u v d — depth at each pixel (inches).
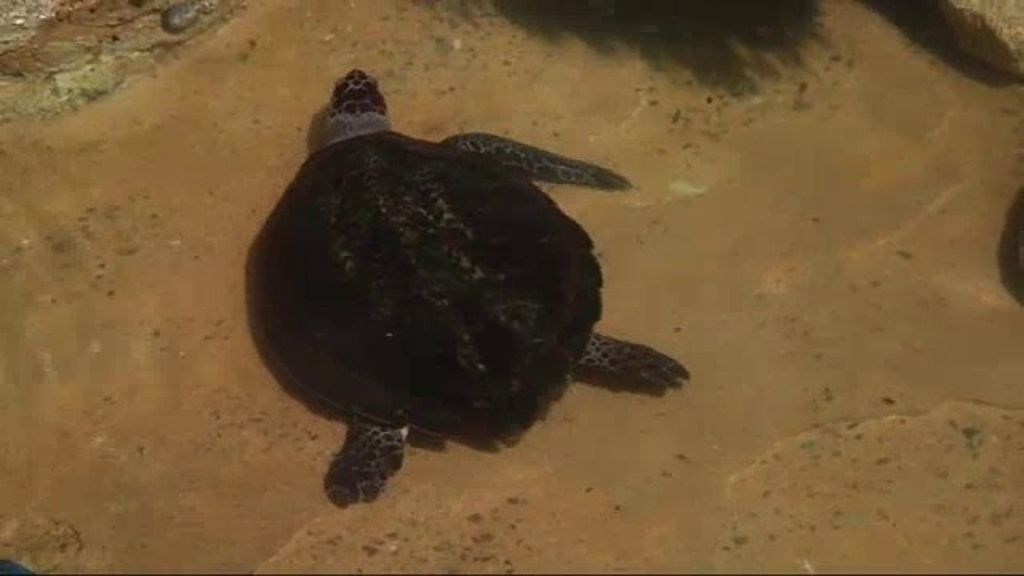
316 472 157.0
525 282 153.3
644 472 155.2
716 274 168.4
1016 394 160.7
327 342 154.8
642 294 167.0
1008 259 169.8
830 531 150.3
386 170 159.8
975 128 178.5
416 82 180.9
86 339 166.2
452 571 147.1
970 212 172.7
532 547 149.3
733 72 181.9
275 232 162.2
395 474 155.4
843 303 166.7
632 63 182.4
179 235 172.2
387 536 150.9
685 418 159.0
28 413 162.4
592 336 160.1
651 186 174.1
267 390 162.4
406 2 184.9
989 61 180.7
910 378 161.6
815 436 157.4
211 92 180.7
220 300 168.1
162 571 148.4
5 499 157.2
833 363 162.7
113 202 174.4
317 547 149.9
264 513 153.6
